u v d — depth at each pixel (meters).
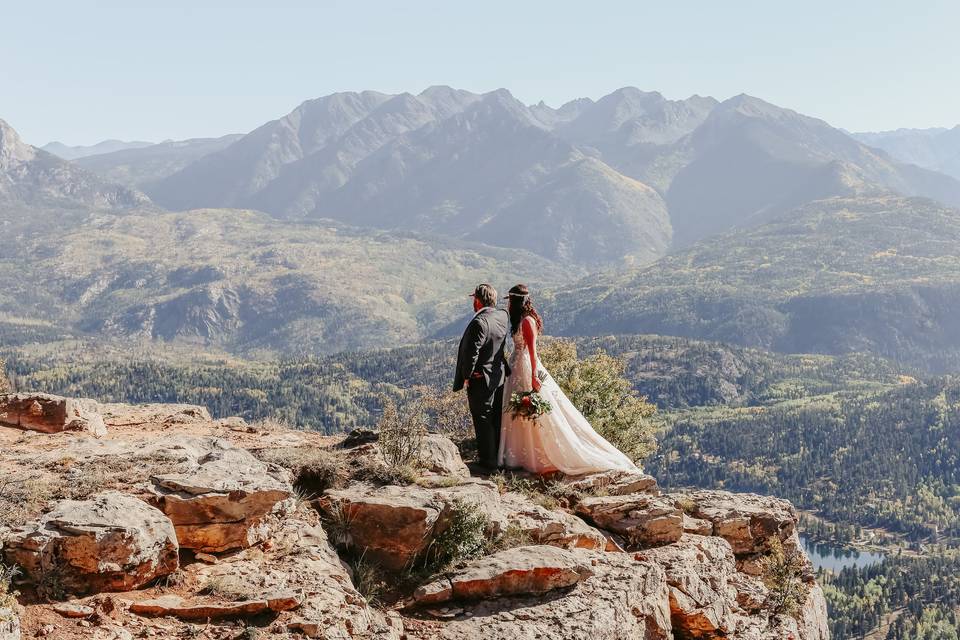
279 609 6.20
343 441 10.43
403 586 7.55
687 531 10.82
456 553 7.95
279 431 11.54
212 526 6.80
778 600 10.81
